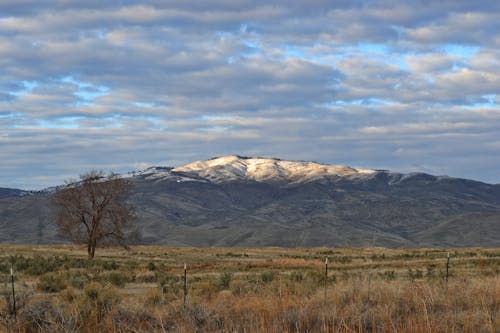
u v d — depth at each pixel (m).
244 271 48.81
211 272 47.16
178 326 12.46
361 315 12.61
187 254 87.62
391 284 17.44
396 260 62.62
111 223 79.06
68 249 98.94
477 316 12.17
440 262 53.59
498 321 11.58
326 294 15.90
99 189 77.00
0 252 78.62
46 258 59.94
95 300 16.89
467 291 15.63
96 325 13.33
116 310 14.50
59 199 76.81
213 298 19.91
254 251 102.94
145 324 13.52
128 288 31.70
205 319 12.99
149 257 78.25
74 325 13.00
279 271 46.66
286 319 12.56
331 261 63.41
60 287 29.56
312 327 12.09
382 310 12.77
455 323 11.66
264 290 20.38
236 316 13.48
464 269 41.31
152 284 34.50
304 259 68.62
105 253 91.88
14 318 13.70
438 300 14.61
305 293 19.06
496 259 53.88
